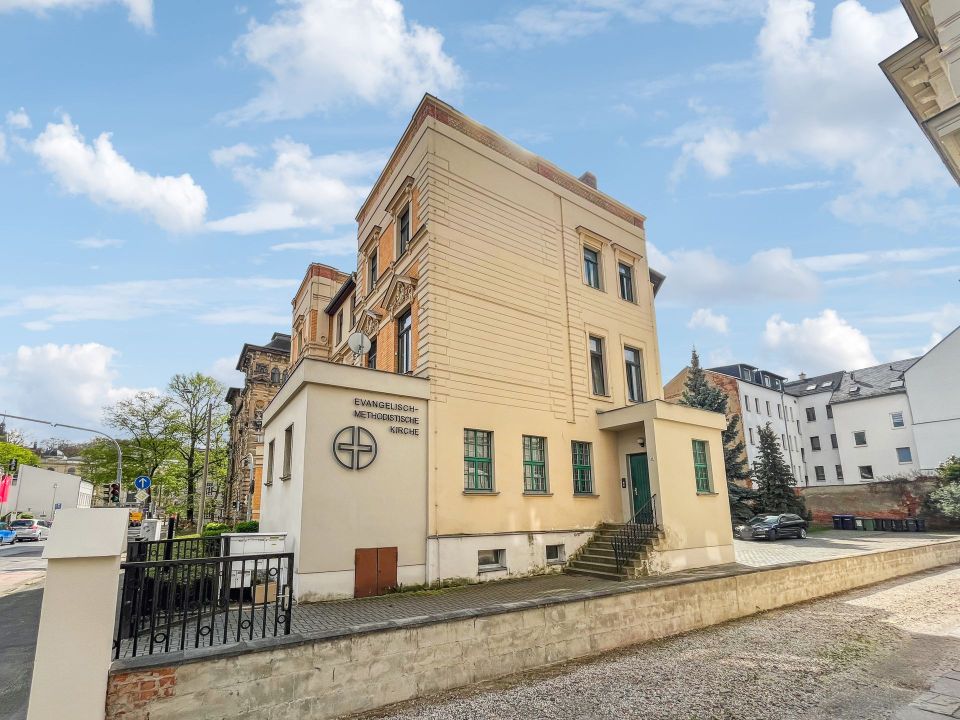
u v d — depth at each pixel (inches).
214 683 212.8
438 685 262.1
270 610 383.2
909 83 450.6
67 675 191.9
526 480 597.3
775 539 1005.2
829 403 2074.3
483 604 404.8
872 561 601.3
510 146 682.2
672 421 627.2
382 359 662.5
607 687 267.1
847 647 336.2
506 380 601.9
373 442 485.7
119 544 208.1
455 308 578.9
